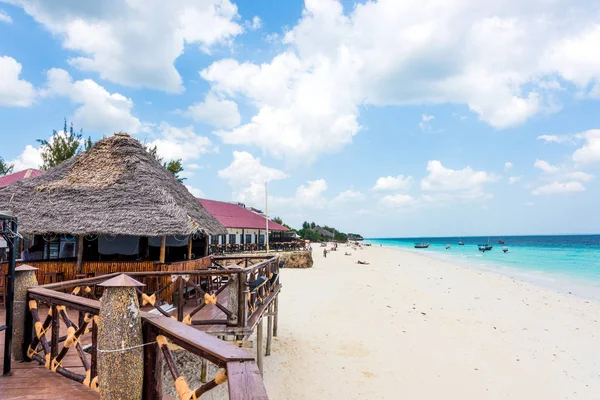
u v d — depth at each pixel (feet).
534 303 64.80
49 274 33.04
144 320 11.47
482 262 152.87
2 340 20.58
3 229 15.75
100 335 11.34
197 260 39.24
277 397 27.43
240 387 6.40
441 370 33.24
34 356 16.85
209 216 51.55
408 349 38.32
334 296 64.23
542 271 117.60
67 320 15.11
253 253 106.42
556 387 30.76
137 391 11.26
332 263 134.00
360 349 37.86
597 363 36.19
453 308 58.59
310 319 48.60
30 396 13.50
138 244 41.45
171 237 42.83
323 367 33.09
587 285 88.17
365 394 28.35
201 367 29.96
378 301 61.57
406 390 29.22
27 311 17.37
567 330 47.60
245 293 22.63
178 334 9.53
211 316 27.61
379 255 194.29
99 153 41.60
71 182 38.45
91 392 13.88
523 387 30.58
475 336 43.65
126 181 38.40
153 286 33.45
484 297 69.31
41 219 33.42
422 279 93.56
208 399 26.37
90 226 33.19
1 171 90.38
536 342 42.27
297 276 90.07
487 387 30.27
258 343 30.42
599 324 51.01
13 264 16.12
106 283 11.37
